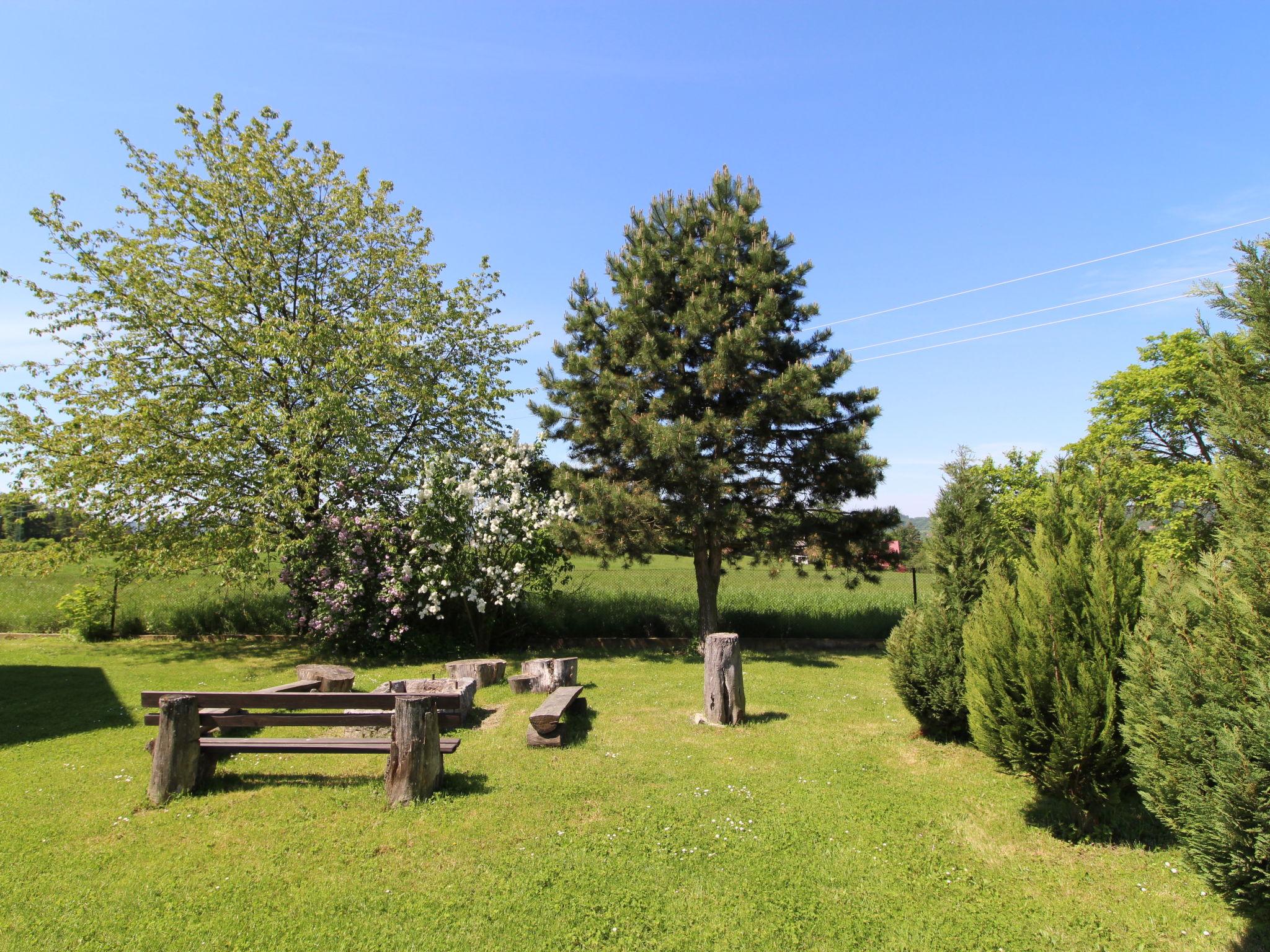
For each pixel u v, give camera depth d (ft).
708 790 18.04
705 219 40.60
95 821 15.88
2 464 37.22
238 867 13.80
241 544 39.93
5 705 26.94
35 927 11.69
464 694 24.66
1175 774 10.54
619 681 32.58
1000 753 16.42
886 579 80.59
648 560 41.52
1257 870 9.38
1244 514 10.40
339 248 44.21
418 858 14.24
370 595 40.06
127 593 51.39
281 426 39.06
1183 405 31.24
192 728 17.56
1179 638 10.99
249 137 42.47
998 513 29.43
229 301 40.45
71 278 38.45
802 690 30.50
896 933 11.89
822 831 15.78
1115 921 12.32
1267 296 10.45
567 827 15.74
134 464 38.47
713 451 37.76
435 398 42.63
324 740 18.10
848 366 37.86
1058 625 15.56
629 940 11.54
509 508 40.11
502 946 11.32
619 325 39.17
